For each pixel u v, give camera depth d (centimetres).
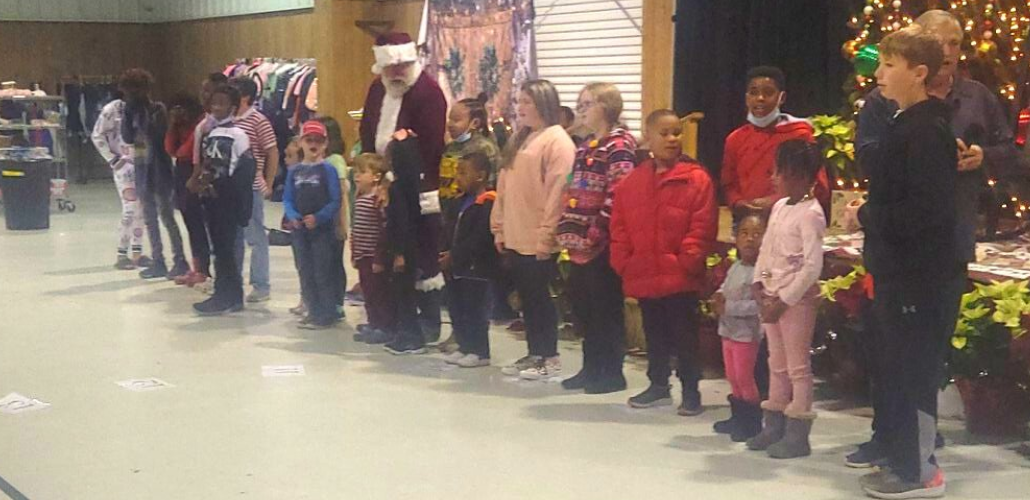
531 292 563
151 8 1805
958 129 478
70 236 1107
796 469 435
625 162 517
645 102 790
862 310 442
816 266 421
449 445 467
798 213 426
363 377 579
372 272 650
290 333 683
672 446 464
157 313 741
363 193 650
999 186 570
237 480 427
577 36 852
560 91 872
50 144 1499
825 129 608
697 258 489
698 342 509
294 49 1481
